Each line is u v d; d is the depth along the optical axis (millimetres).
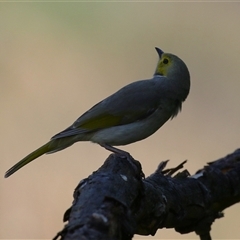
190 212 7078
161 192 6516
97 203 4738
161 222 6387
